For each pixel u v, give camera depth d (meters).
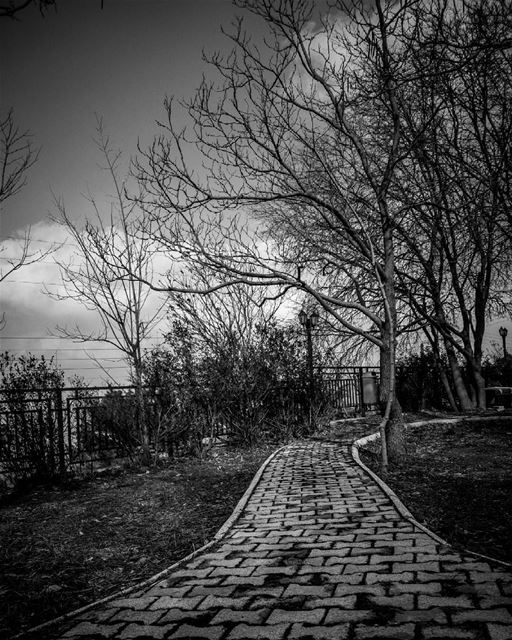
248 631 3.38
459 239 17.52
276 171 9.72
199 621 3.60
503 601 3.54
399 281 20.23
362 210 11.59
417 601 3.64
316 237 11.95
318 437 14.26
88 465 10.45
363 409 18.95
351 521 6.09
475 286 20.47
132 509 7.52
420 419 17.44
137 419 11.03
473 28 7.80
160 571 4.90
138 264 11.25
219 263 9.42
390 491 7.41
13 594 4.50
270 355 14.36
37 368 10.16
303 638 3.22
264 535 5.77
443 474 9.02
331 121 9.98
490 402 24.55
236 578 4.43
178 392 11.75
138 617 3.74
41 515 7.35
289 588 4.09
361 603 3.68
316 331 17.92
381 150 12.37
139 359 11.12
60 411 9.88
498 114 9.99
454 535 5.47
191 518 6.95
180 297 13.16
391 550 4.89
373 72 9.49
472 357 21.08
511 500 7.00
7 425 9.23
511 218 9.62
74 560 5.41
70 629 3.61
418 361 22.61
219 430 13.14
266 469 9.92
